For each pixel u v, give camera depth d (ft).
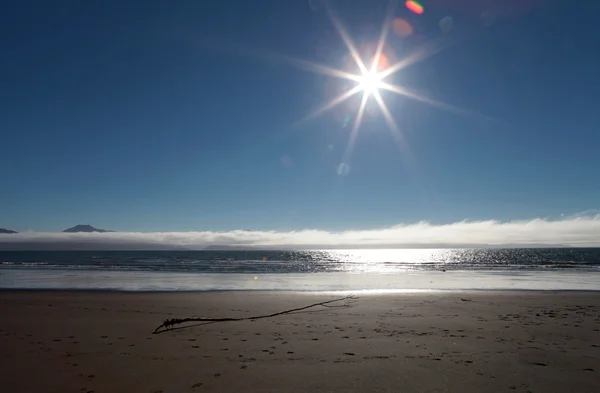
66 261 231.91
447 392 18.21
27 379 20.21
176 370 21.54
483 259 283.79
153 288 73.36
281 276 109.70
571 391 18.37
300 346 27.12
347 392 18.21
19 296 58.23
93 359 23.90
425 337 30.12
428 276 110.32
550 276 108.58
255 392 18.24
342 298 55.67
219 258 301.22
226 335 31.04
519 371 21.26
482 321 37.47
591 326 34.91
